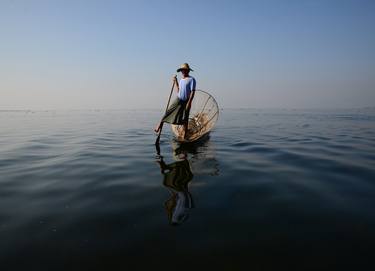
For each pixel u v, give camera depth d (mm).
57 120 30453
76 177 5625
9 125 21828
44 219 3621
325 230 3301
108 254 2803
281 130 15617
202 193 4637
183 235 3184
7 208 3990
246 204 4129
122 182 5277
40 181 5336
